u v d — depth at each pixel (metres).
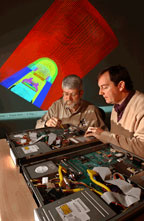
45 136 1.29
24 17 3.89
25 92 4.25
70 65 4.46
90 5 4.22
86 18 4.27
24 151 1.08
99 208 0.59
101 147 1.14
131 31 4.78
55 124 1.67
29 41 4.04
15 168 1.07
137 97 1.49
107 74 1.43
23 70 4.12
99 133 1.37
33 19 3.95
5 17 3.77
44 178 0.78
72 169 0.90
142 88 5.23
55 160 0.98
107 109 4.99
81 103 2.08
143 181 0.73
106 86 1.46
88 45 4.46
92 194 0.66
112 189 0.72
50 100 4.50
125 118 1.55
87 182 0.80
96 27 4.41
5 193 0.83
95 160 1.00
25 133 1.49
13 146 1.17
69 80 1.85
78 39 4.36
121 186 0.70
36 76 4.26
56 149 1.10
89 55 4.54
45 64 4.27
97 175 0.82
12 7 3.78
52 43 4.20
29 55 4.10
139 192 0.65
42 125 1.83
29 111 4.36
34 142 1.25
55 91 4.50
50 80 4.39
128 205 0.62
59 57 4.33
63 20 4.14
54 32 4.15
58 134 1.47
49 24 4.08
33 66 4.18
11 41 3.90
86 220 0.54
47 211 0.58
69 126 1.69
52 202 0.62
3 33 3.82
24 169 0.87
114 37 4.64
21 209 0.73
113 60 4.77
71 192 0.71
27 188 0.87
